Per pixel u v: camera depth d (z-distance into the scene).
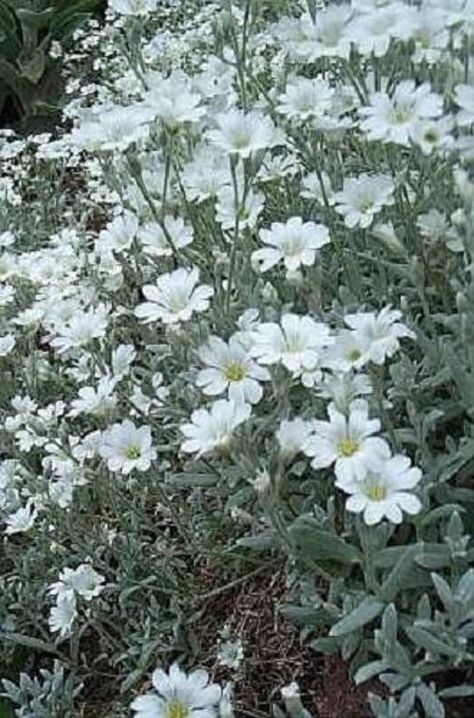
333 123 0.47
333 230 0.47
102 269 0.54
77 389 0.56
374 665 0.39
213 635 0.49
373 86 0.49
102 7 0.91
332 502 0.42
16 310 0.56
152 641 0.48
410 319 0.44
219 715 0.41
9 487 0.50
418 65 0.49
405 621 0.40
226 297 0.46
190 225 0.48
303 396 0.45
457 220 0.41
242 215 0.47
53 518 0.50
